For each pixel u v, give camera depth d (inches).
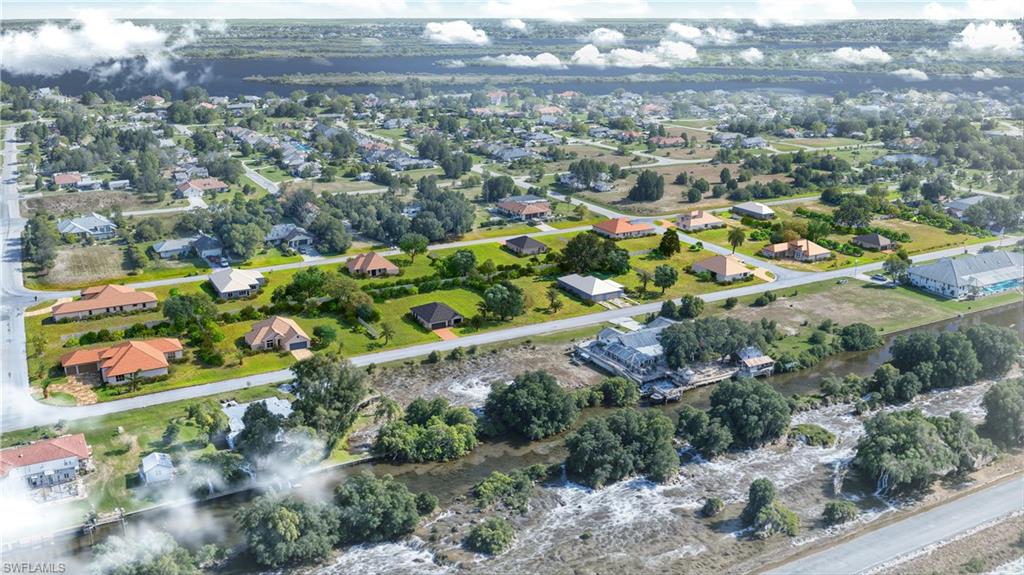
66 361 5713.6
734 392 5034.5
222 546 3964.1
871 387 5639.8
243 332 6451.8
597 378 5836.6
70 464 4446.4
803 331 6683.1
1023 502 4279.0
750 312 7111.2
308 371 4808.1
